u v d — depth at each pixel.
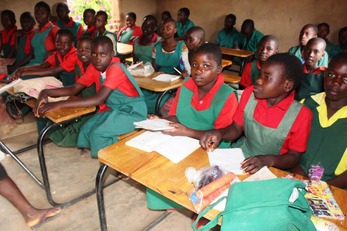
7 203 2.18
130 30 5.89
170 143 1.47
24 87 2.31
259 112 1.55
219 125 1.83
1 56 4.75
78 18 6.81
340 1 5.23
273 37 2.99
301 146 1.49
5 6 5.25
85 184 2.45
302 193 1.03
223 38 6.29
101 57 2.29
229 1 6.53
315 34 3.81
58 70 3.02
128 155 1.37
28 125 3.30
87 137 2.41
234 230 0.90
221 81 1.86
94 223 2.04
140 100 2.53
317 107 1.62
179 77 3.05
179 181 1.19
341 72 1.43
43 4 4.22
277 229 0.89
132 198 2.31
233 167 1.29
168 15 6.56
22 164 2.31
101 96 2.23
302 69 1.47
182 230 2.00
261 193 0.94
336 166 1.56
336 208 1.05
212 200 1.05
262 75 1.45
